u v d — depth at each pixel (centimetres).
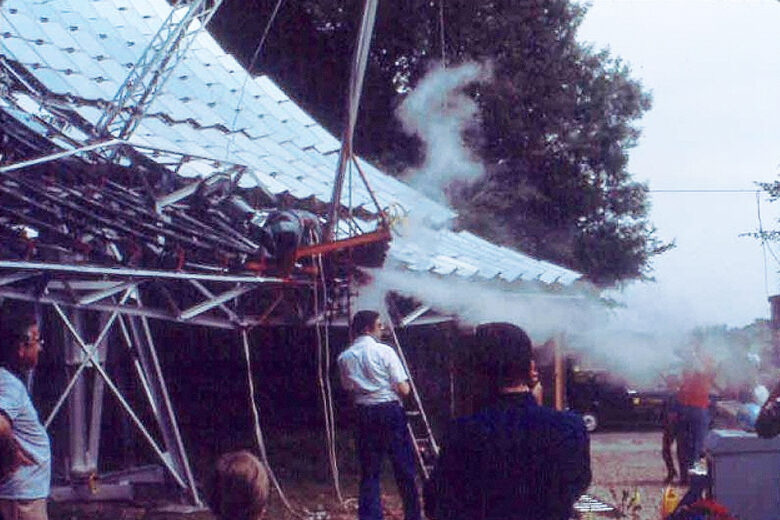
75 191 941
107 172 1035
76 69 1419
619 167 3134
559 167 3077
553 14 3134
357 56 1037
